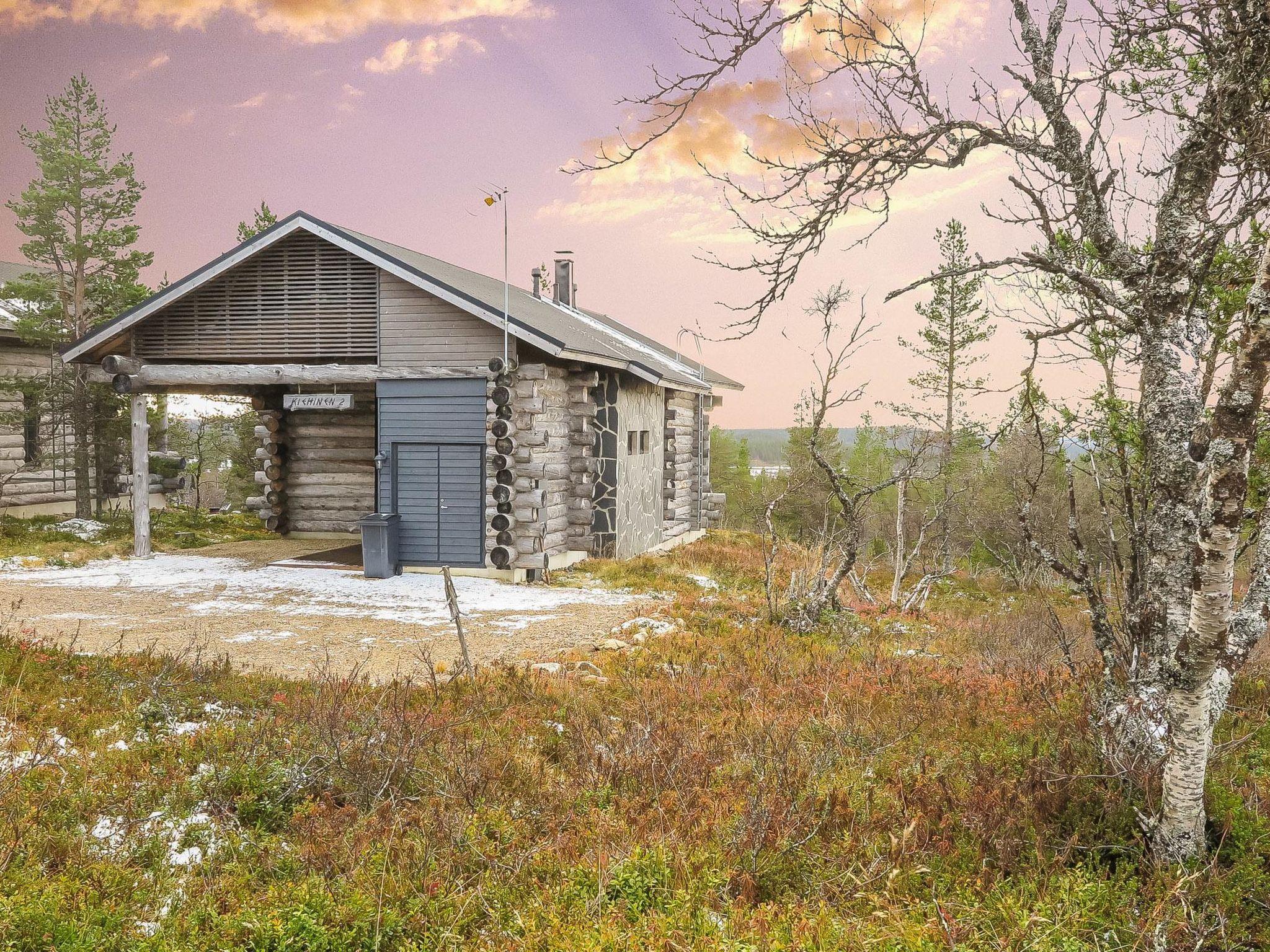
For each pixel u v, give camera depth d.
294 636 11.38
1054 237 5.79
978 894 4.33
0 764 5.49
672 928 3.91
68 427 23.50
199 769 5.87
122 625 11.75
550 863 4.65
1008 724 7.05
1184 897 4.07
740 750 6.46
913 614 14.25
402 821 5.11
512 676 8.59
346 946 3.86
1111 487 6.11
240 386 20.64
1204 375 5.94
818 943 3.78
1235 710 6.90
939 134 5.60
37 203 21.52
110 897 4.15
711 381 25.94
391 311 16.23
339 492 21.48
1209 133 4.81
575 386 17.67
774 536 15.17
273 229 16.20
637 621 12.32
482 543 16.19
